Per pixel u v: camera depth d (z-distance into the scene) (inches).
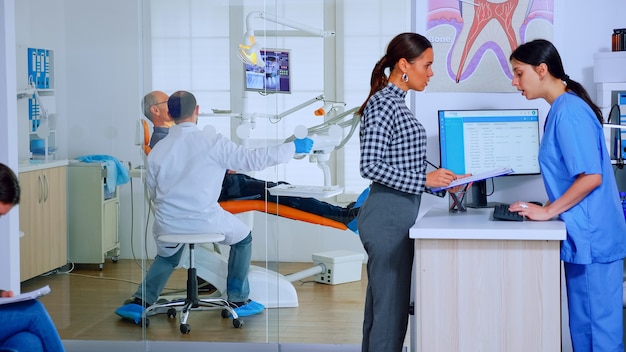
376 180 125.1
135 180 164.2
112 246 165.8
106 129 164.2
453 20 145.3
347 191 158.9
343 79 157.3
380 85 130.3
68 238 166.2
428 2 145.6
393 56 128.2
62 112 165.0
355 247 159.5
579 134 116.7
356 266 159.9
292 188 159.9
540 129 145.3
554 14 144.3
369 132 125.2
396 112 126.0
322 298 160.4
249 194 160.9
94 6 163.3
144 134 163.5
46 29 163.8
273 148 159.8
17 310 114.3
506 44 144.9
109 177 164.6
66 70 164.2
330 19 156.8
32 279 167.2
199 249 163.0
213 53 160.6
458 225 117.1
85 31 163.6
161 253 163.9
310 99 158.4
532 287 114.0
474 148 140.8
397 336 127.6
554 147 119.8
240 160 160.6
